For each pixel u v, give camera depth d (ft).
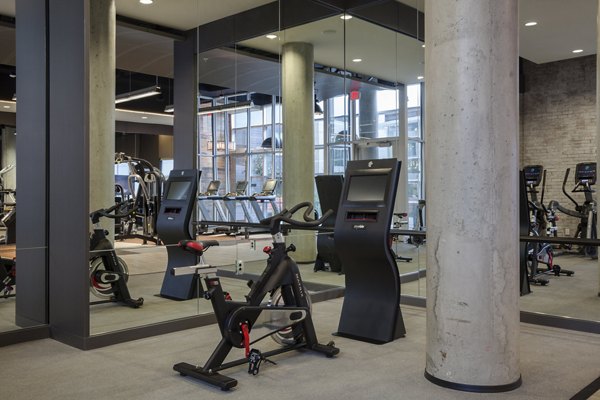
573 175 22.57
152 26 17.39
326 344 13.02
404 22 22.44
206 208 18.62
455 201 9.96
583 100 22.16
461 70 9.80
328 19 23.41
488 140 9.73
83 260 13.06
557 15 19.88
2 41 14.47
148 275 15.39
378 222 13.35
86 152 13.10
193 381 10.62
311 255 20.48
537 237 13.61
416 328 14.92
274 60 22.08
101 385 10.41
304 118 22.85
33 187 14.29
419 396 9.71
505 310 9.89
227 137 20.06
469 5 9.71
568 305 16.94
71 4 13.47
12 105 14.37
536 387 10.10
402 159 22.65
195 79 18.86
